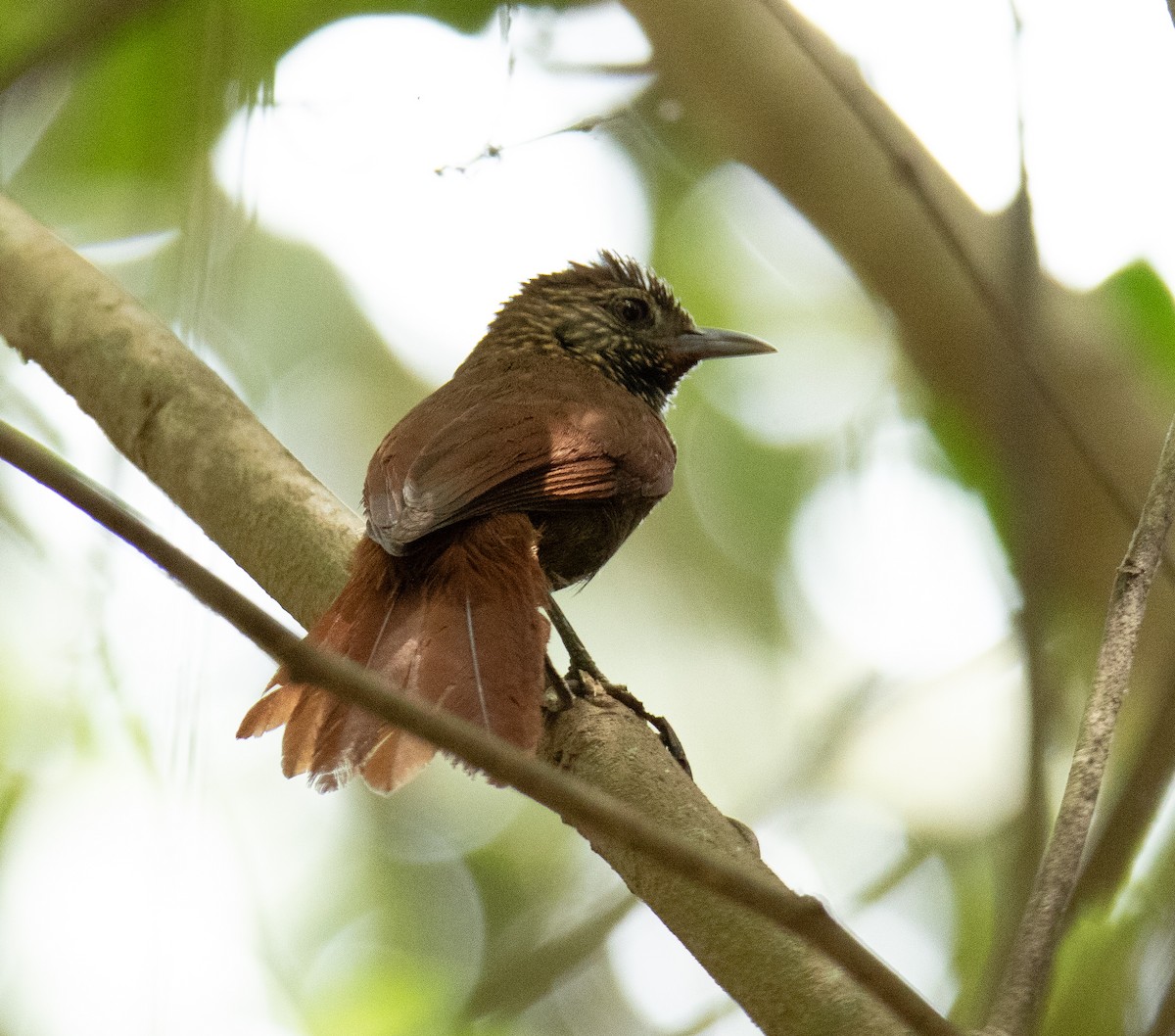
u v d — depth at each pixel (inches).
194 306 361.1
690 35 433.4
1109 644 247.0
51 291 350.6
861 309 584.4
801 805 537.0
